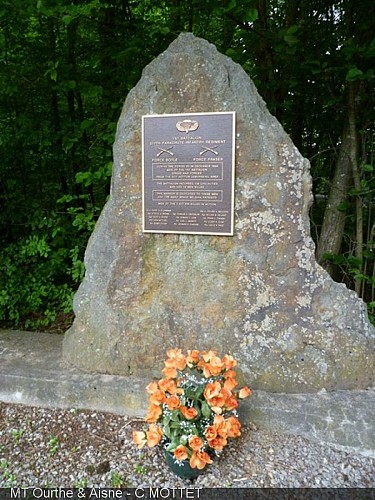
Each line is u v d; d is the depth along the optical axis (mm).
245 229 2533
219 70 2494
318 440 2283
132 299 2738
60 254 4359
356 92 3721
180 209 2604
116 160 2723
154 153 2605
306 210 2482
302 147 5285
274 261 2523
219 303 2617
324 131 4824
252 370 2578
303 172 2455
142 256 2711
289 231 2498
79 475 2078
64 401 2637
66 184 5133
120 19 4512
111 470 2109
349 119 3742
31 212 4500
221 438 1938
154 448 2256
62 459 2199
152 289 2717
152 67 2607
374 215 4121
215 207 2543
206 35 5059
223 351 2619
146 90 2611
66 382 2648
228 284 2596
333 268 4379
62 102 5059
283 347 2541
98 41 4672
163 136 2578
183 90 2545
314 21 4270
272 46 3912
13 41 4281
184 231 2613
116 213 2729
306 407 2350
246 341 2586
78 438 2369
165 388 2006
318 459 2162
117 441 2334
